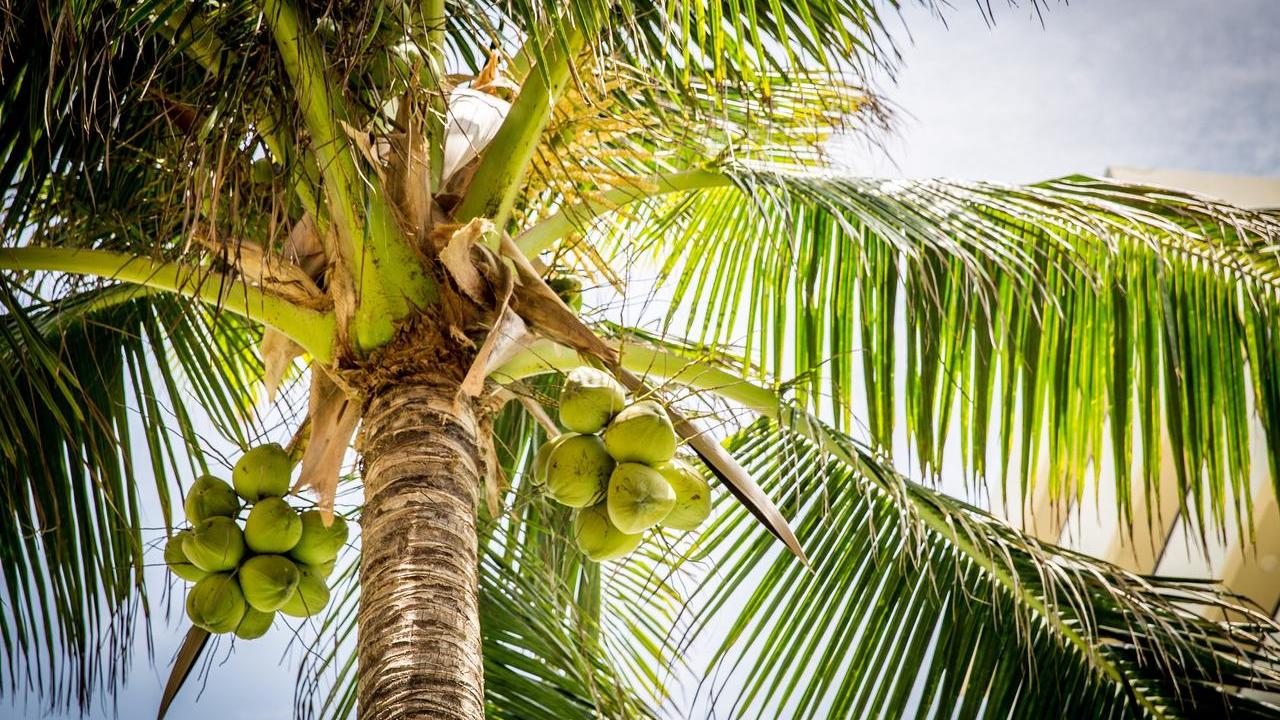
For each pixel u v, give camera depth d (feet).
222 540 11.57
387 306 11.64
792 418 13.34
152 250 12.01
